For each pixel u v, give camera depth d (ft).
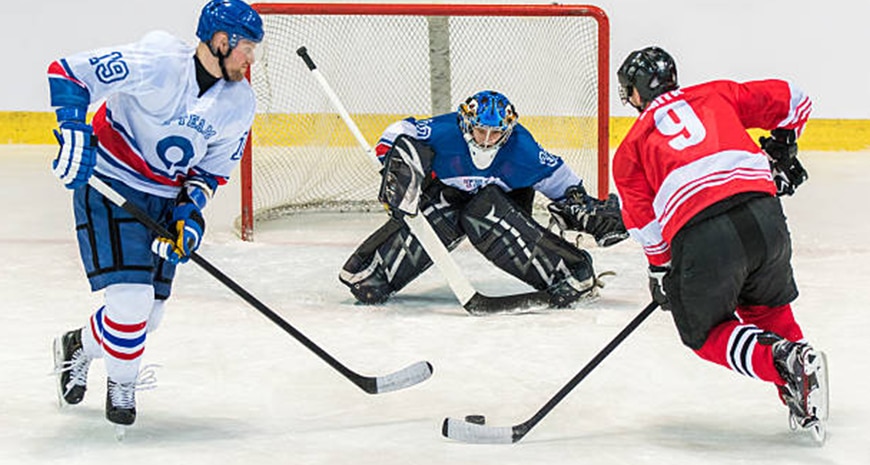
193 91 33.58
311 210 74.59
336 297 53.21
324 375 41.29
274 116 76.69
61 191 80.64
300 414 37.14
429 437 34.96
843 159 95.35
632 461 32.83
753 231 32.37
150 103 33.01
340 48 78.13
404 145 48.47
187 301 51.72
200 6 96.94
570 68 71.61
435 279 57.36
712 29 96.48
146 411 37.29
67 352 36.37
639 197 34.12
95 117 34.68
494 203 50.21
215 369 41.83
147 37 33.58
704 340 33.35
